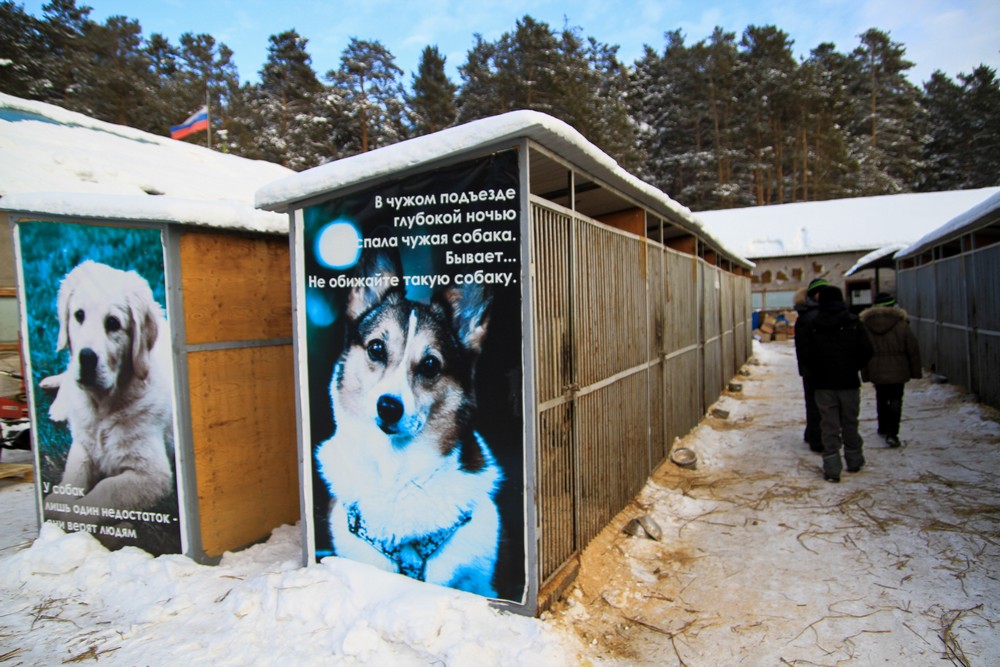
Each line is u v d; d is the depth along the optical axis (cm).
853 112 4581
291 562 416
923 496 523
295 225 387
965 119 5162
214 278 447
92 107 2827
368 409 374
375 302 370
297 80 3528
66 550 434
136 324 431
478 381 346
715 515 520
